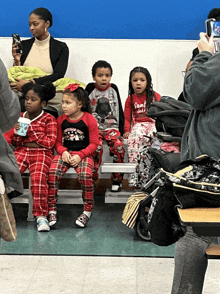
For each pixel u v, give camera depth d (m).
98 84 3.94
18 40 4.00
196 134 1.57
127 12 4.32
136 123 3.98
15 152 3.38
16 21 4.30
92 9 4.31
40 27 3.97
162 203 1.60
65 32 4.35
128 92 4.14
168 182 1.58
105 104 3.96
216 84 1.45
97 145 3.42
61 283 2.16
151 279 2.22
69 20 4.32
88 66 4.37
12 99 1.48
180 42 4.32
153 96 3.95
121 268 2.39
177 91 4.37
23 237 3.01
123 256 2.61
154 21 4.32
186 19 4.30
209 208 1.53
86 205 3.28
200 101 1.50
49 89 3.47
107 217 3.59
